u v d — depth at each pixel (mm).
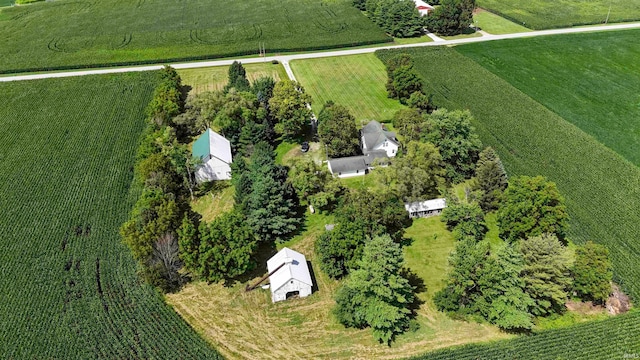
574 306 68500
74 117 119250
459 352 60688
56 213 86562
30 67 144500
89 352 61312
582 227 81938
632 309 67562
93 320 65875
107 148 106375
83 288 71000
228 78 136750
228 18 188375
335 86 134750
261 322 66938
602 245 74312
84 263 75688
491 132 110500
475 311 66250
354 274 64062
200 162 91438
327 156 102250
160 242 69750
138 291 70500
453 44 161000
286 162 102250
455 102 123875
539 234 73375
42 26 182625
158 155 88500
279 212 81125
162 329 64375
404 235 82562
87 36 170875
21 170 98812
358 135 105812
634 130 111438
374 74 141375
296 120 106375
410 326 65625
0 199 90125
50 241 80125
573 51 153500
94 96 129500
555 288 63875
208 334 65000
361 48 160125
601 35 164625
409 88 120500
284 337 64750
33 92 131500
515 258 64312
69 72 144625
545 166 97562
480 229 79875
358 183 95125
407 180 83812
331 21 182375
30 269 74562
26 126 115375
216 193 93562
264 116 108875
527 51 154375
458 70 141625
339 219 77188
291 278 68250
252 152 103938
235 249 70500
